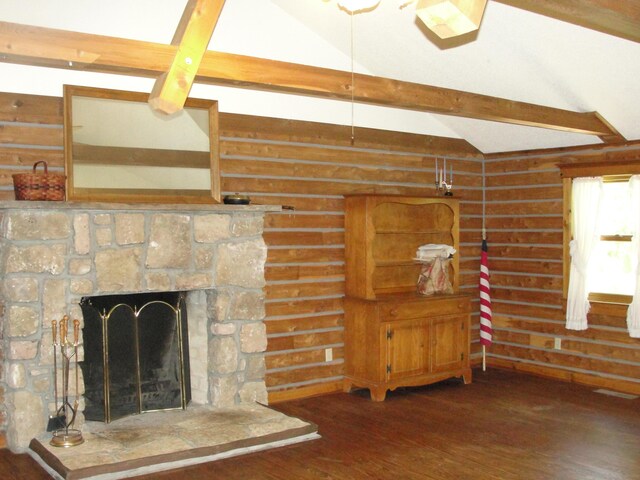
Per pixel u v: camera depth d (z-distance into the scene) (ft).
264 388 17.10
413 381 19.02
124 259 14.90
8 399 14.08
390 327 18.54
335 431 15.58
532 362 21.63
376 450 14.26
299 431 14.90
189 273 15.81
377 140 20.08
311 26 18.13
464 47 16.58
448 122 21.44
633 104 17.04
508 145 21.70
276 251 18.25
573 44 15.20
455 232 20.98
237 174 17.52
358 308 18.98
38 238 13.92
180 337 16.62
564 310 20.66
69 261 14.26
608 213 19.76
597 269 20.03
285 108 18.26
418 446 14.51
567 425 15.99
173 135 16.21
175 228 15.60
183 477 12.75
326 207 19.19
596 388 19.71
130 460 12.87
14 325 13.75
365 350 18.80
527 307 21.71
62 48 10.68
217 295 16.29
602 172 19.51
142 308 16.07
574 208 20.08
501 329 22.53
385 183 20.44
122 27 15.49
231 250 16.42
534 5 9.79
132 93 15.58
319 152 19.02
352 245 19.20
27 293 13.85
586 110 18.15
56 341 13.96
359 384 18.98
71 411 14.52
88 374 15.31
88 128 15.12
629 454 13.96
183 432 14.62
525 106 16.70
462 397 18.67
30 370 13.99
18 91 14.56
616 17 10.32
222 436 14.32
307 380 18.93
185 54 11.53
